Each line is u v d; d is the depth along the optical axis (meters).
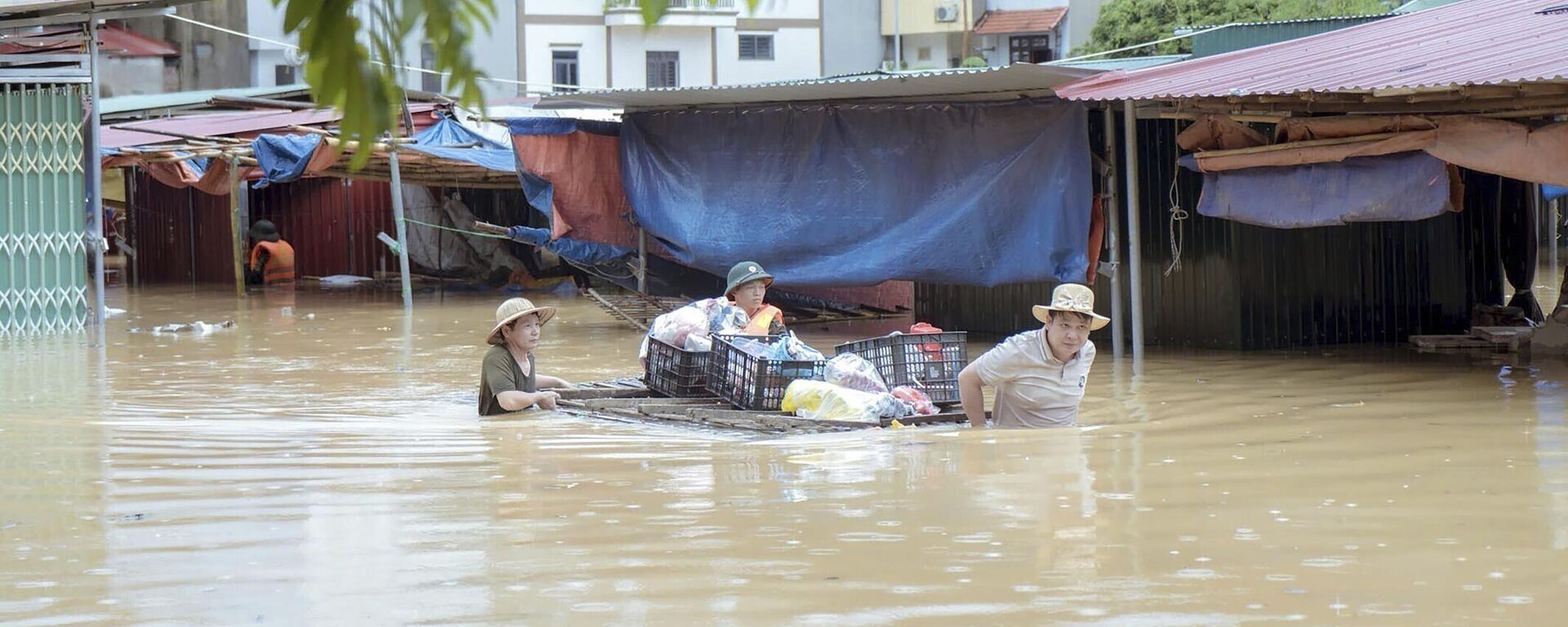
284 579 6.80
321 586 6.66
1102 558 6.92
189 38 52.44
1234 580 6.50
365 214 37.41
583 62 60.91
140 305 29.14
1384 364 16.05
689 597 6.35
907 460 9.84
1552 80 13.16
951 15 65.25
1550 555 6.85
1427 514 7.83
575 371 16.77
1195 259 18.59
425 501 8.58
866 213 20.02
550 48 60.41
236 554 7.32
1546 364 15.59
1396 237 19.17
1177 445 10.40
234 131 31.02
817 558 7.00
